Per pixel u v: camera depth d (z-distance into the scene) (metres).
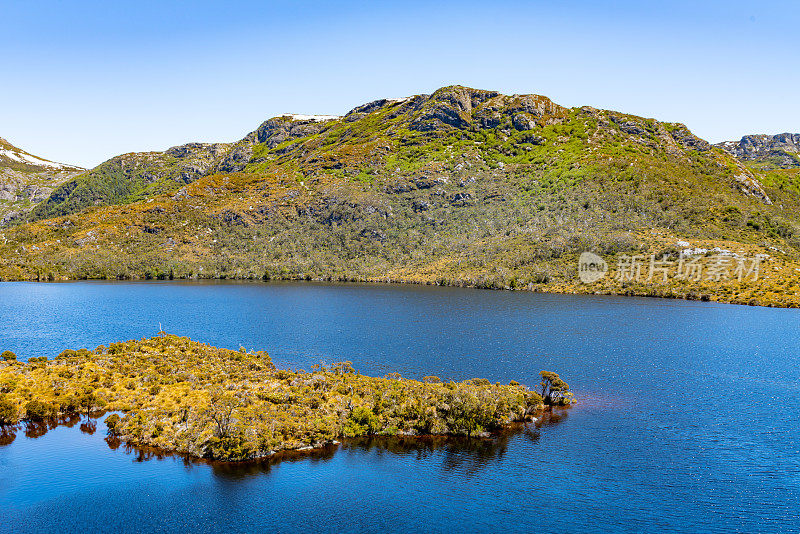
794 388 97.81
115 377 95.31
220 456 66.50
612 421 81.19
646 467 66.06
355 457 67.94
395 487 60.94
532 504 57.72
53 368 98.12
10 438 72.44
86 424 77.19
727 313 182.00
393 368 110.12
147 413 77.19
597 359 118.25
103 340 140.00
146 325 163.88
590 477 63.56
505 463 66.88
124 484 60.69
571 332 149.62
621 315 179.12
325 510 56.19
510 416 80.81
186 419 75.25
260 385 89.88
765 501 58.53
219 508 56.28
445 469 65.12
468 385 88.75
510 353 123.75
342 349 128.38
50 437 72.75
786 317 173.38
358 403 81.44
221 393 84.19
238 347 131.38
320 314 186.12
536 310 191.62
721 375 105.94
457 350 126.88
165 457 67.31
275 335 146.88
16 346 131.12
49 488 59.69
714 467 66.25
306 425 73.12
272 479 62.25
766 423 80.44
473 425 75.94
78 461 65.94
